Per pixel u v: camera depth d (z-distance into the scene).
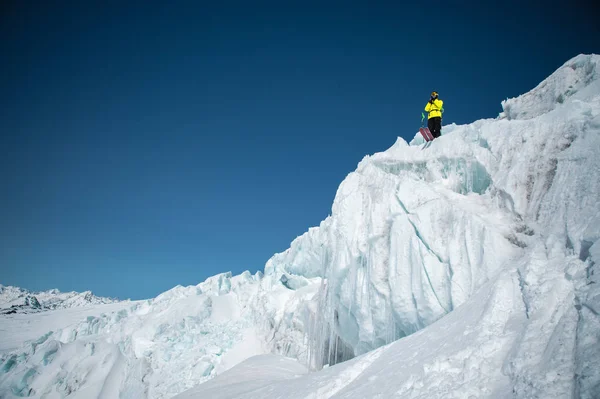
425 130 12.41
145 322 31.94
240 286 35.22
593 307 4.14
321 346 14.62
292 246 28.84
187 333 28.78
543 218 7.08
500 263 7.46
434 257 9.12
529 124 8.92
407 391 5.30
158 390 24.70
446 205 9.32
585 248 5.30
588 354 3.67
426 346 6.52
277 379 13.00
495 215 8.40
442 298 8.70
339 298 12.85
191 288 37.25
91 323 37.44
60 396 28.91
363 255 11.70
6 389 29.80
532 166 8.15
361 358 8.43
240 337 27.30
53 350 32.25
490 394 4.31
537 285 5.33
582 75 9.52
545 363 4.05
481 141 10.27
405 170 12.04
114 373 29.73
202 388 14.80
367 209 12.08
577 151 7.04
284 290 27.56
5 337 48.72
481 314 5.83
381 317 10.59
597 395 3.22
